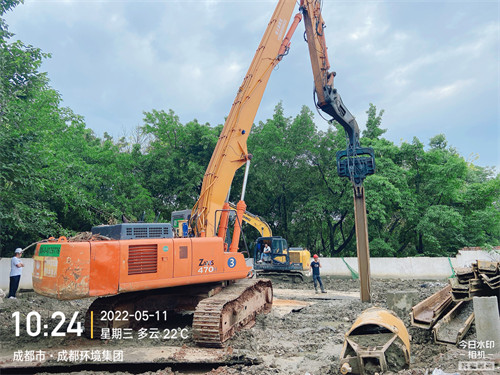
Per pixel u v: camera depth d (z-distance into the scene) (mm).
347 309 11234
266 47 10719
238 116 10016
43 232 14492
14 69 13305
